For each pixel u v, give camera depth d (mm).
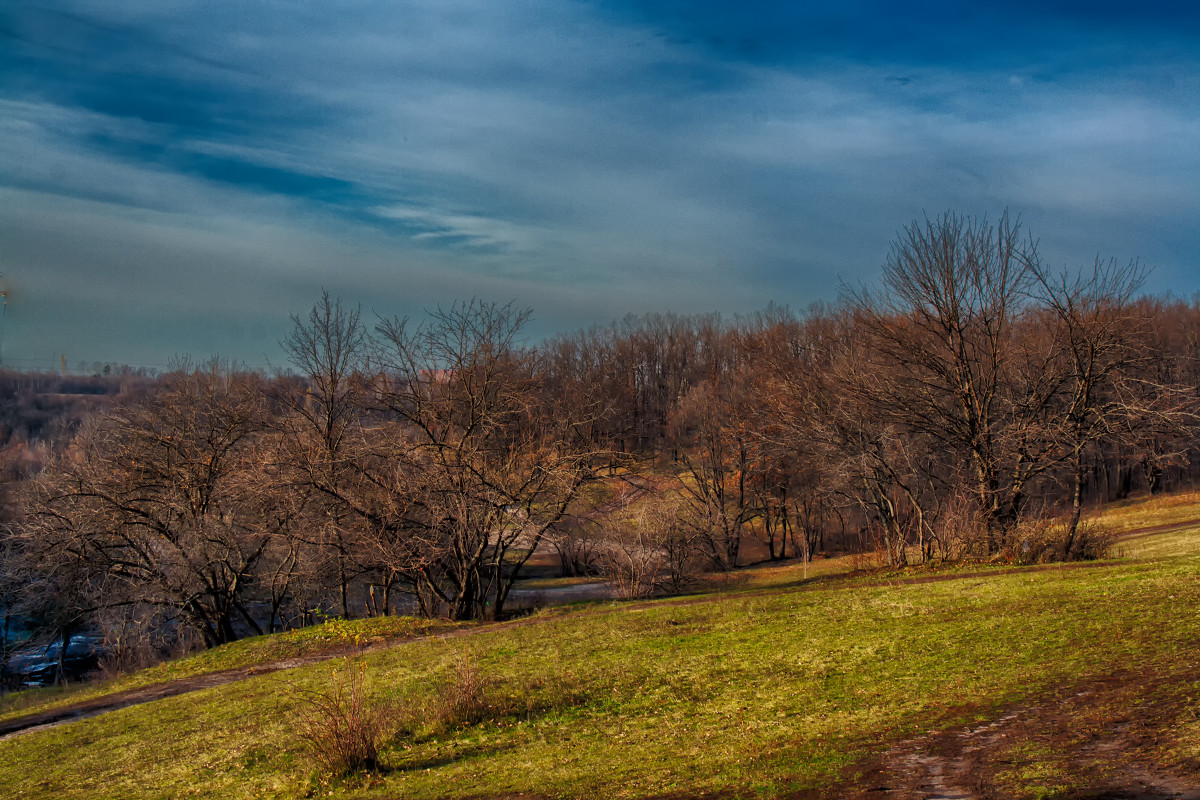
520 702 12547
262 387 36281
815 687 11273
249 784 10438
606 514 32562
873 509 39094
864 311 33531
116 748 14008
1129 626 11656
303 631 24312
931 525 29500
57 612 33375
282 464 27953
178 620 32531
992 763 6945
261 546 30594
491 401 29484
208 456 32000
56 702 20688
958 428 29484
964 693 9766
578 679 13602
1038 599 14805
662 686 12602
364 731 10641
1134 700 8117
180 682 20172
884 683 10914
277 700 15469
